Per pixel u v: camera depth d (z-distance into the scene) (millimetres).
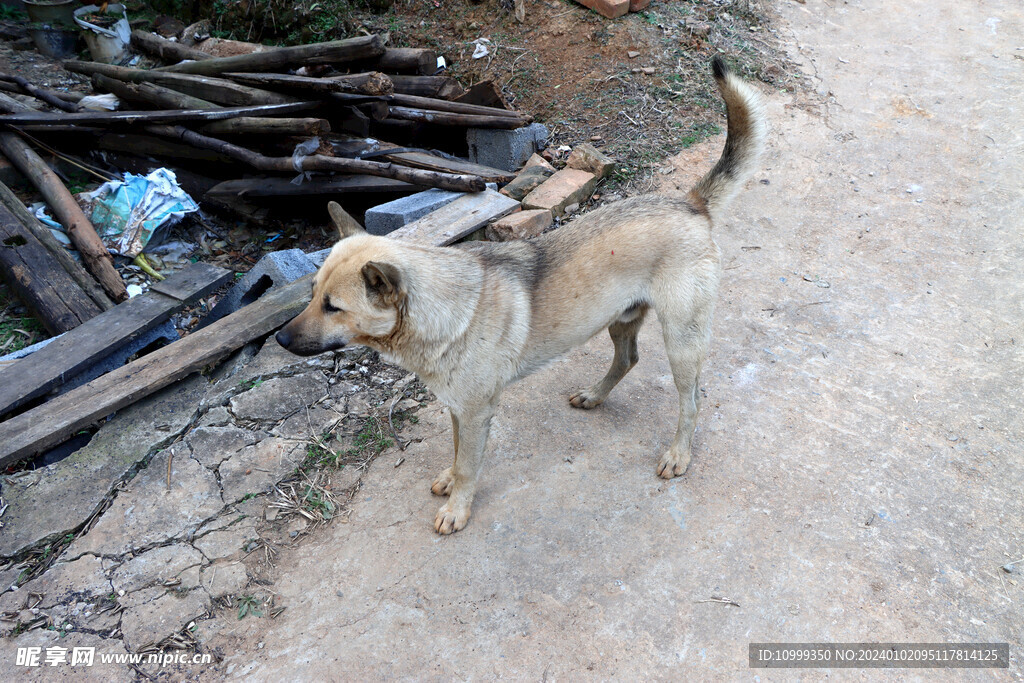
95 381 4121
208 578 3258
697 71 7207
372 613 3129
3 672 2928
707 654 2922
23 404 4172
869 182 6125
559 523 3484
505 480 3736
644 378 4410
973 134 6637
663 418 4121
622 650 2951
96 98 7094
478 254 3229
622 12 7621
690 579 3205
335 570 3307
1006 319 4738
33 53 8328
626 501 3588
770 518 3469
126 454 3814
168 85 6840
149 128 6469
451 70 7832
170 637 3039
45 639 3043
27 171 6090
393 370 4430
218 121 6246
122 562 3314
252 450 3873
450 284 2986
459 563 3316
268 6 8375
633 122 6734
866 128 6734
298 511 3562
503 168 6523
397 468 3814
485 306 3064
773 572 3221
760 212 5828
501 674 2893
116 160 6844
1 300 5312
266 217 6531
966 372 4352
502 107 6844
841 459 3797
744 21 8086
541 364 3449
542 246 3393
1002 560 3277
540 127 6621
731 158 3551
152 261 5852
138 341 4711
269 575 3287
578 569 3270
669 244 3355
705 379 4367
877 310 4844
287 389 4266
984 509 3510
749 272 5219
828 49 7879
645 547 3354
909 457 3797
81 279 5145
